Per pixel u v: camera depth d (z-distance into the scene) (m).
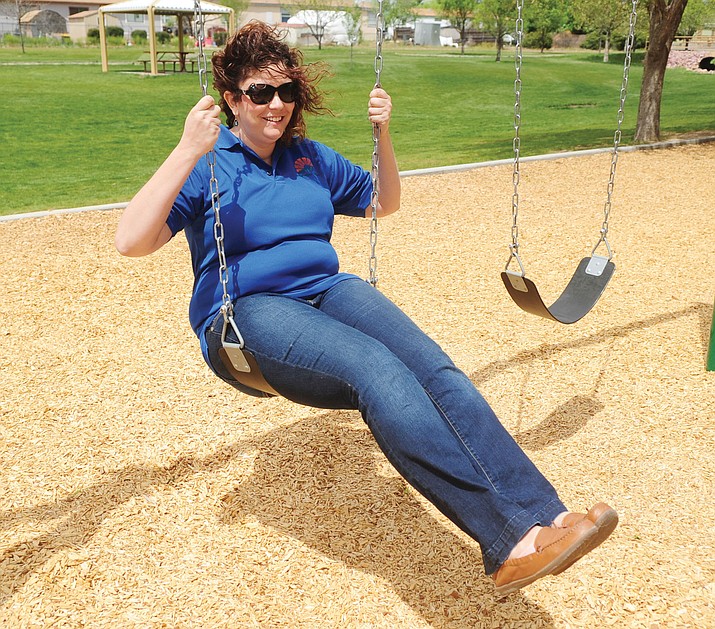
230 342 2.34
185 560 2.65
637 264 6.02
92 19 50.84
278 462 3.23
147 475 3.14
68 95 20.20
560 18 47.03
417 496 3.02
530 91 23.53
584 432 3.49
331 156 2.79
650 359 4.25
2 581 2.53
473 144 13.29
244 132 2.56
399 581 2.56
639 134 12.35
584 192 8.75
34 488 3.06
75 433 3.48
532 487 2.10
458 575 2.59
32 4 49.06
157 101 19.45
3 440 3.42
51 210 7.61
